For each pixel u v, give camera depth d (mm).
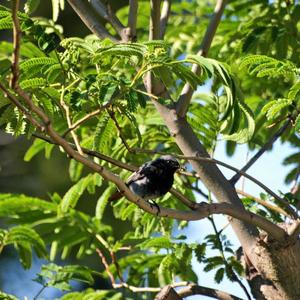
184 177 12992
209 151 12273
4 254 19109
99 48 8578
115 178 8172
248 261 10289
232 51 13859
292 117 10047
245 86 14375
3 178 19438
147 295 12859
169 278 12688
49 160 19641
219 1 11438
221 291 10414
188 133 10508
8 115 8344
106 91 8328
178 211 8859
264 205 10695
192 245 11258
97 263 18797
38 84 8586
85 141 12172
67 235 12930
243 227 10172
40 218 12844
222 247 11250
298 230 9562
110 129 9266
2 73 8844
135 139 12430
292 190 11844
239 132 10930
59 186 19438
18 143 19875
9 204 12773
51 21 12172
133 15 10977
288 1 13688
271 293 9969
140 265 12820
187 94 10570
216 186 10227
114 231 18500
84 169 14586
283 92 14234
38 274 11492
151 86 10633
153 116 12781
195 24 15719
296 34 13133
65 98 8836
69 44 8906
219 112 12266
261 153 10422
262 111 9648
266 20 13453
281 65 9555
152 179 11109
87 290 12828
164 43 8445
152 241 11438
